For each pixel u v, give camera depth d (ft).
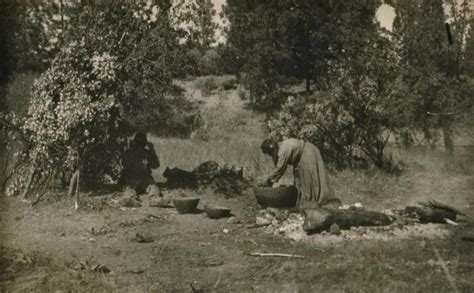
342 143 25.29
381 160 24.95
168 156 24.39
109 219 19.16
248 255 16.35
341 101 25.17
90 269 15.14
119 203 20.89
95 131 22.36
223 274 14.94
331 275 14.80
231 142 24.48
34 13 22.22
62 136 21.40
